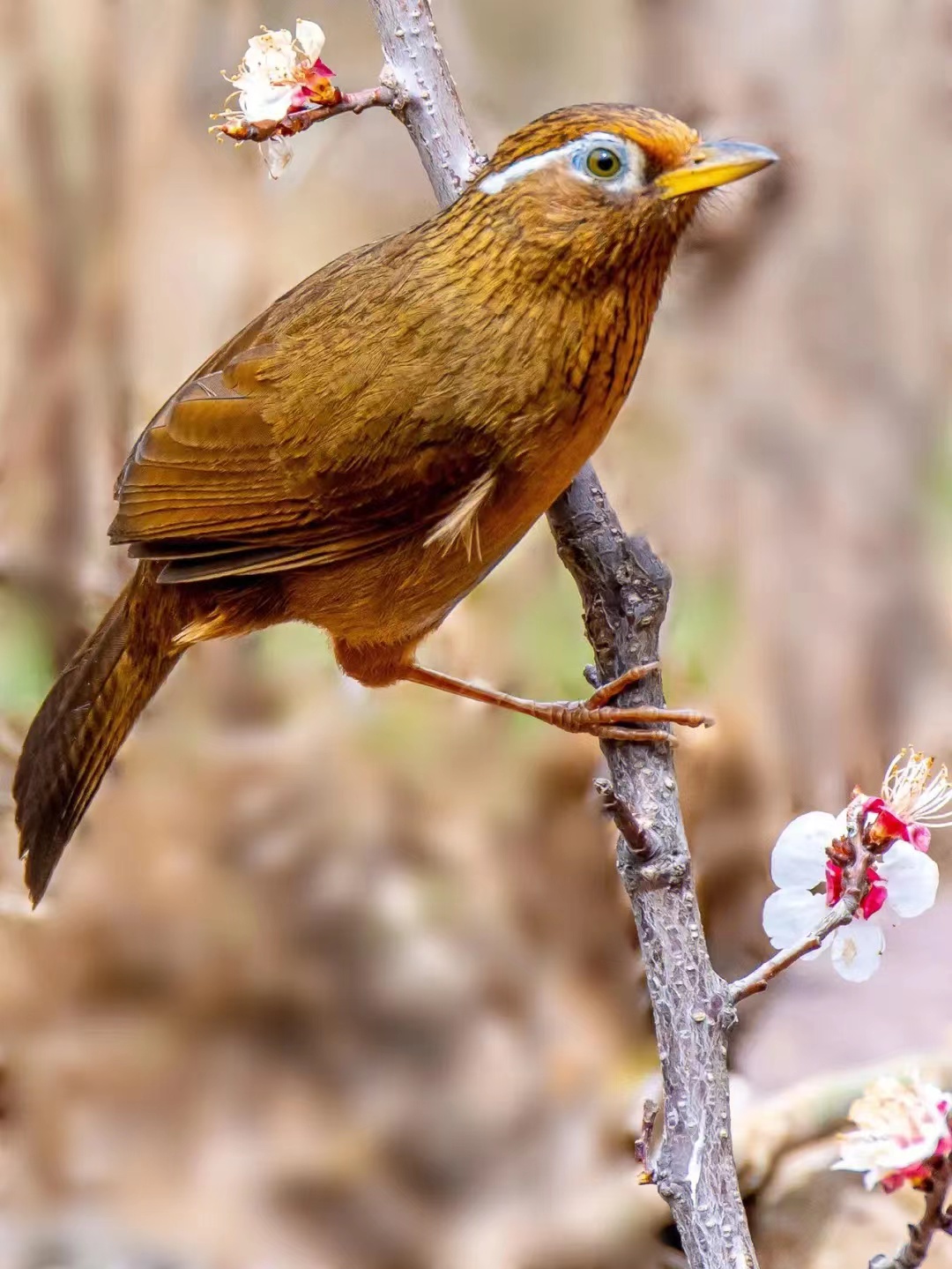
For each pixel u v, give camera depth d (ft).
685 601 42.78
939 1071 32.45
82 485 43.62
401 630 28.89
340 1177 33.88
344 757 42.78
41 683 43.21
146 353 45.21
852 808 21.24
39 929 38.40
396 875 39.96
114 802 41.52
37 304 44.01
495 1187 33.63
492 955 38.27
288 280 47.70
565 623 44.04
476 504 26.03
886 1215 30.68
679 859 22.44
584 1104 35.09
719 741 40.81
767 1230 30.86
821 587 42.32
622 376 25.54
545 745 42.32
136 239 44.65
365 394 26.18
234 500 27.40
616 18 51.65
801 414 43.42
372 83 56.18
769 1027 35.35
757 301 43.34
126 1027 36.91
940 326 43.16
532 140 24.82
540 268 24.89
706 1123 21.81
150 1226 32.94
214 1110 35.27
